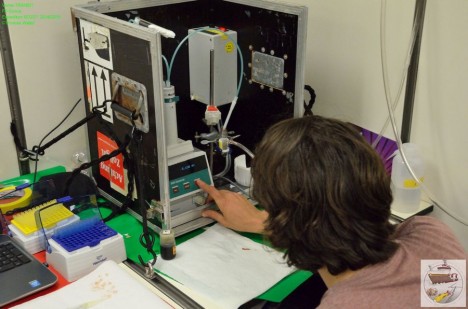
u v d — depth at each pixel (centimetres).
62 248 125
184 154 148
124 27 127
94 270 123
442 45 153
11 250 128
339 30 179
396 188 162
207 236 145
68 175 154
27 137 170
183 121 178
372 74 173
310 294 140
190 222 148
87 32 143
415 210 163
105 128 145
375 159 86
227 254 136
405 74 155
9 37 157
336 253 85
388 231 89
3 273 120
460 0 145
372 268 86
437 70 156
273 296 122
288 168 84
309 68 195
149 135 133
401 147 154
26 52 162
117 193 154
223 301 118
